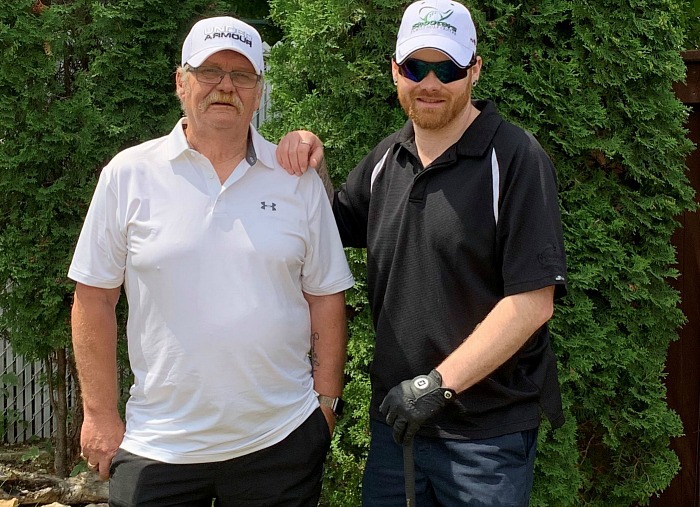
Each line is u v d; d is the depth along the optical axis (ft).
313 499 7.18
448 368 6.20
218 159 6.89
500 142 6.54
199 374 6.45
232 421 6.52
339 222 7.66
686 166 10.39
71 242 11.91
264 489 6.79
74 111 11.62
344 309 7.50
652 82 9.55
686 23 12.35
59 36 11.71
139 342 6.72
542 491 9.36
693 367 11.07
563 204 9.41
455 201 6.54
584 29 9.14
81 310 6.87
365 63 9.10
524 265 6.20
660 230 9.70
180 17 12.05
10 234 11.56
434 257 6.62
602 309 9.69
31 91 11.54
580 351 9.28
